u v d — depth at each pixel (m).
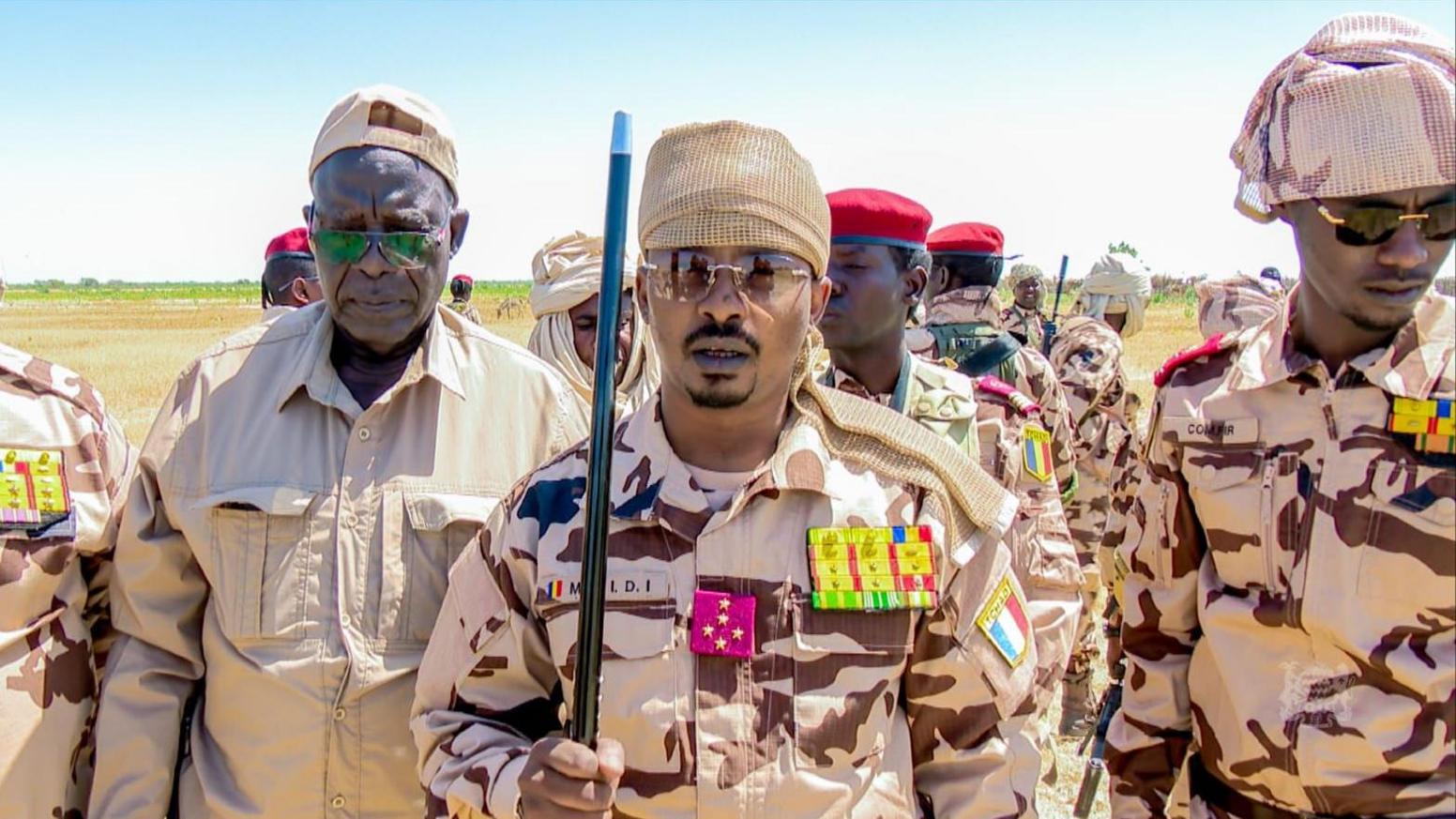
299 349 2.52
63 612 2.43
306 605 2.34
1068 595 3.29
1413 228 2.02
